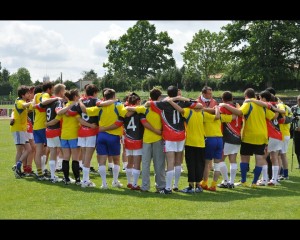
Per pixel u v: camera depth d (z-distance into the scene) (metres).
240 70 60.34
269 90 11.55
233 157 10.29
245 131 10.27
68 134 10.16
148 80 80.69
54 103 10.41
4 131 29.84
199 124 9.42
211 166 12.98
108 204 8.15
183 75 76.06
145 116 9.43
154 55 99.38
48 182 10.68
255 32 58.62
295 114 13.11
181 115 9.38
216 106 9.72
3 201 8.41
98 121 9.80
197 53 72.38
